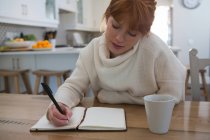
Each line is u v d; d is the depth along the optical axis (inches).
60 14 182.5
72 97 35.9
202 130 26.2
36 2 123.9
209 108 33.9
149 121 25.8
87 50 40.3
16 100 40.9
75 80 38.4
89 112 32.3
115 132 26.3
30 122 30.5
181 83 36.0
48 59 106.8
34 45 110.1
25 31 138.6
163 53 35.8
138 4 29.7
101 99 38.8
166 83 35.2
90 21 213.9
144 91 37.3
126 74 36.8
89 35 228.4
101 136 25.5
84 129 27.1
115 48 34.7
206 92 107.2
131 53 35.4
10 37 124.9
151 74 36.1
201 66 47.3
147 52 35.5
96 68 38.4
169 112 25.1
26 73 106.7
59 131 27.2
